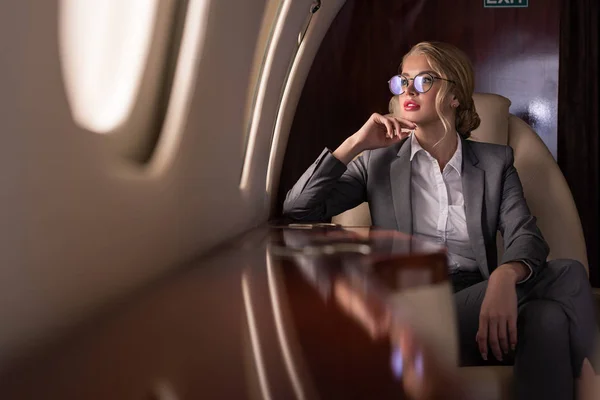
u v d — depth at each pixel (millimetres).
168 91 1500
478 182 2691
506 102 3406
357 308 790
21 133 638
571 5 4957
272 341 598
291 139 4309
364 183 2953
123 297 930
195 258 1479
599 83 4977
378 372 477
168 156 1263
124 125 1136
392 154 2873
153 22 1203
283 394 414
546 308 2141
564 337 2117
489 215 2674
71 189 777
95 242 855
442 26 4262
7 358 590
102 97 1132
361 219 3275
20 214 634
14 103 624
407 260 1324
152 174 1170
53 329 710
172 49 1476
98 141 917
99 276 869
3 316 589
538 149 3270
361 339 608
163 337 623
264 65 2361
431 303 925
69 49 974
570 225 3053
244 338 613
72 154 790
